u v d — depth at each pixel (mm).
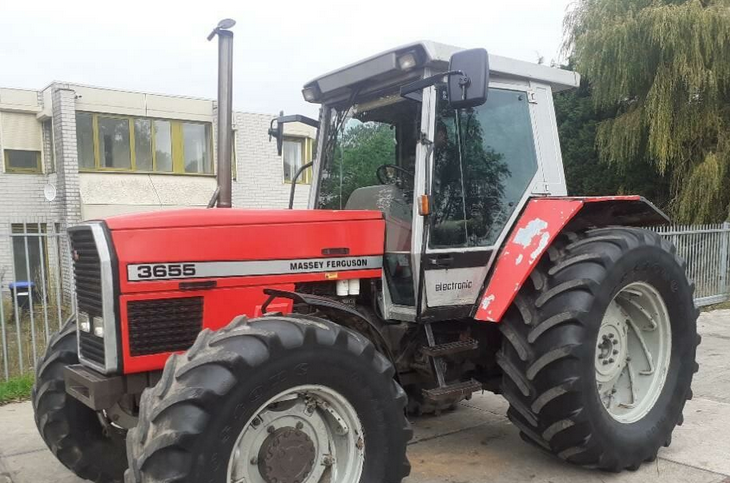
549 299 3289
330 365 2592
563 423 3223
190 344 2875
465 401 4910
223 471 2342
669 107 9672
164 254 2814
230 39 4582
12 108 12750
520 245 3475
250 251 3023
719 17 9289
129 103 13070
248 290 3016
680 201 10094
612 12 10328
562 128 12414
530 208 3643
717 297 9523
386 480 2771
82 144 12672
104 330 2705
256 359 2408
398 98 3584
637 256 3457
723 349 6520
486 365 3797
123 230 2770
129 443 2408
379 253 3453
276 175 14547
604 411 3340
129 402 2906
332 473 2760
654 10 9555
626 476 3441
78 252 2941
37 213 13133
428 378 3576
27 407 4984
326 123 4086
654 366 3799
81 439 3279
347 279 3357
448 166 3436
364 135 3799
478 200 3555
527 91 3814
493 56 3574
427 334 3420
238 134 14016
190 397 2287
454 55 2967
